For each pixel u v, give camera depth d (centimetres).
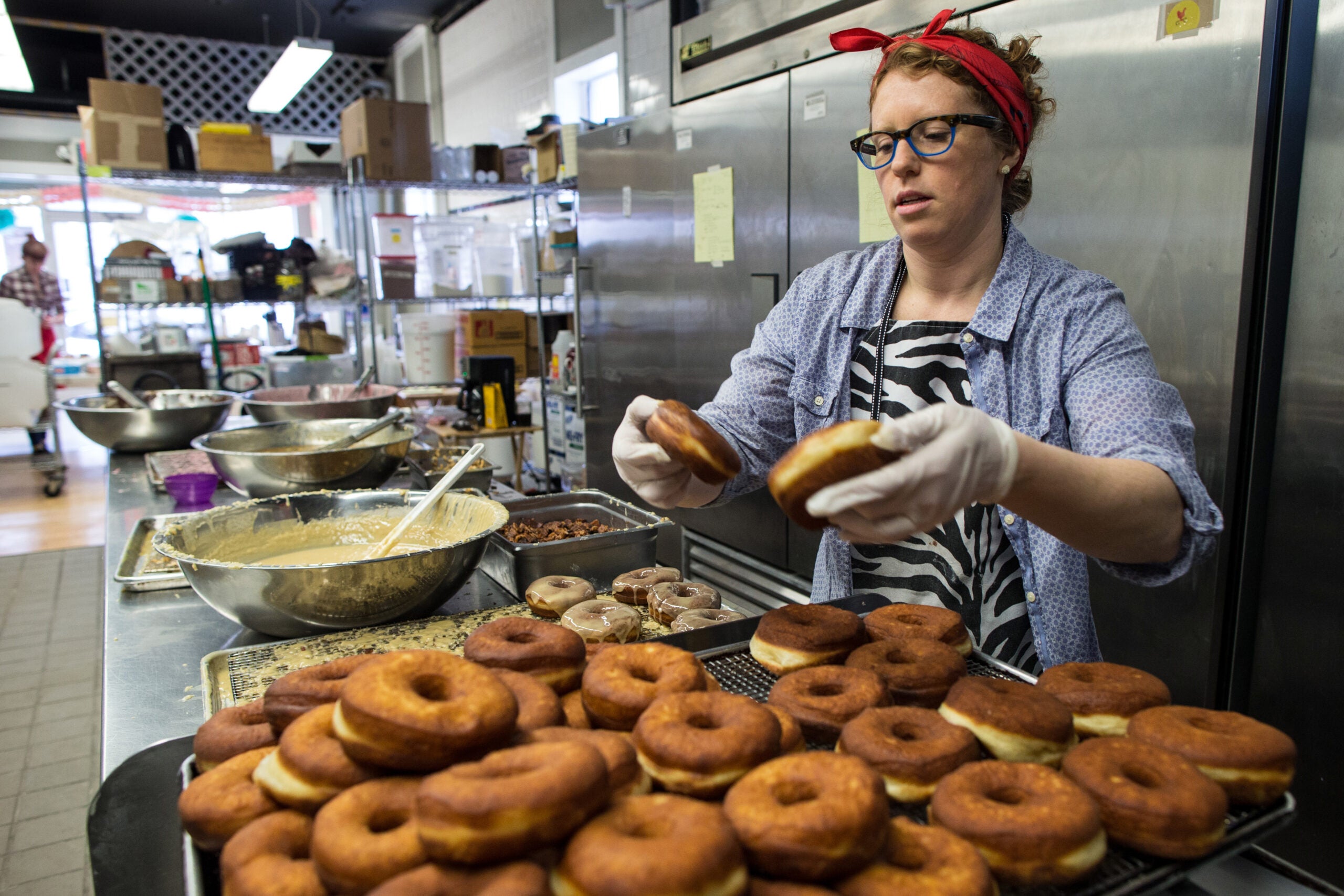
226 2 689
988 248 116
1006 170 112
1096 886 59
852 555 126
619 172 319
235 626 128
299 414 248
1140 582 94
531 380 577
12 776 242
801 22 233
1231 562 156
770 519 259
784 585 256
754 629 100
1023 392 112
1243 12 140
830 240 229
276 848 59
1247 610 157
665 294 303
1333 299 142
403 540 148
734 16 256
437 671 67
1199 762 67
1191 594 159
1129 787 63
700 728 69
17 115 792
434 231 497
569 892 51
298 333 535
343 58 855
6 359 527
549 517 169
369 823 58
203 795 64
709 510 286
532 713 69
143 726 97
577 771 55
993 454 72
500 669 79
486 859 52
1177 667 163
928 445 71
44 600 372
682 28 279
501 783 53
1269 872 67
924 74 103
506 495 218
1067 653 112
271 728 74
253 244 499
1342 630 148
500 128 662
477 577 150
